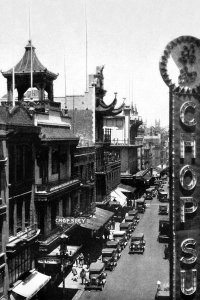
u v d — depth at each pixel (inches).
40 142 1513.3
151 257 2058.3
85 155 2276.1
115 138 3929.6
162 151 7027.6
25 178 1440.7
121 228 2448.3
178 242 1104.2
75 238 1959.9
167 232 2372.0
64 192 1758.1
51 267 1590.8
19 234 1376.7
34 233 1408.7
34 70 1763.0
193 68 1104.8
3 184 1245.7
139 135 5132.9
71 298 1499.8
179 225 1106.1
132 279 1718.8
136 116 4542.3
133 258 2048.5
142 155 4960.6
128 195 3678.6
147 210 3440.0
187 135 1106.7
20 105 1418.6
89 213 2202.3
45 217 1541.6
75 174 2032.5
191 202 1107.3
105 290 1588.3
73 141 1886.1
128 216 2783.0
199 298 1102.4
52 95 1898.4
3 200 1245.1
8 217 1267.2
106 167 2832.2
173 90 1102.4
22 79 1787.6
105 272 1823.3
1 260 1219.2
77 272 1804.9
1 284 1215.6
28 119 1497.3
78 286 1633.9
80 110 2588.6
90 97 2578.7
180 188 1109.1
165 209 3203.7
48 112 1748.3
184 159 1108.5
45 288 1498.5
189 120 1106.7
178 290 1101.7
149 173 5137.8
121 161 3890.3
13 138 1310.3
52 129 1744.6
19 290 1263.5
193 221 1110.4
